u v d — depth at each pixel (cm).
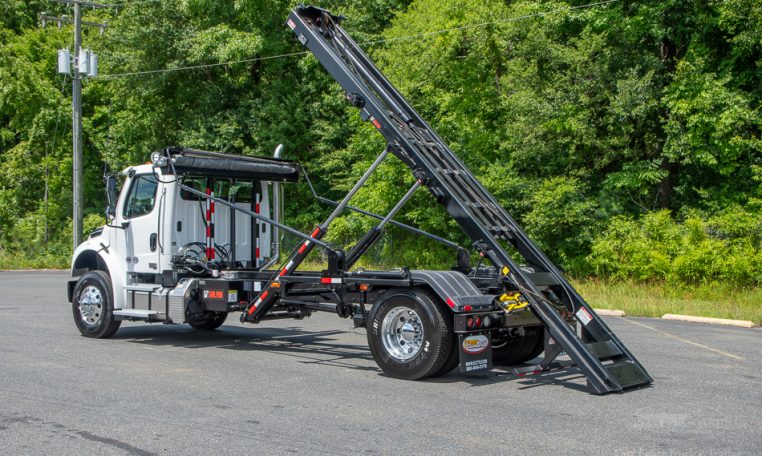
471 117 2534
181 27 3309
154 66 3306
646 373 810
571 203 2202
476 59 2538
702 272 1936
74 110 3066
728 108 2070
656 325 1355
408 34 2708
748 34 2114
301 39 1014
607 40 2339
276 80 3316
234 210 1179
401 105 1000
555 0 2503
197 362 940
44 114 3934
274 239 1232
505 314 823
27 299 1797
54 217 3909
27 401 708
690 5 2280
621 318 1486
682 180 2389
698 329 1295
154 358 968
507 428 614
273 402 710
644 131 2333
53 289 2123
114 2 3772
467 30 2484
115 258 1147
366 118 943
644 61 2288
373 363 940
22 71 3944
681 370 891
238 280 1046
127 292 1124
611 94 2238
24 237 3706
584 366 767
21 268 3400
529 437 586
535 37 2406
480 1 2548
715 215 2125
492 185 2323
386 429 610
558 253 2281
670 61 2386
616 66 2306
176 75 3353
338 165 2964
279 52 3212
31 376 834
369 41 3014
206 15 3312
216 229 1156
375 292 875
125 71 3341
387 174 2466
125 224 1138
